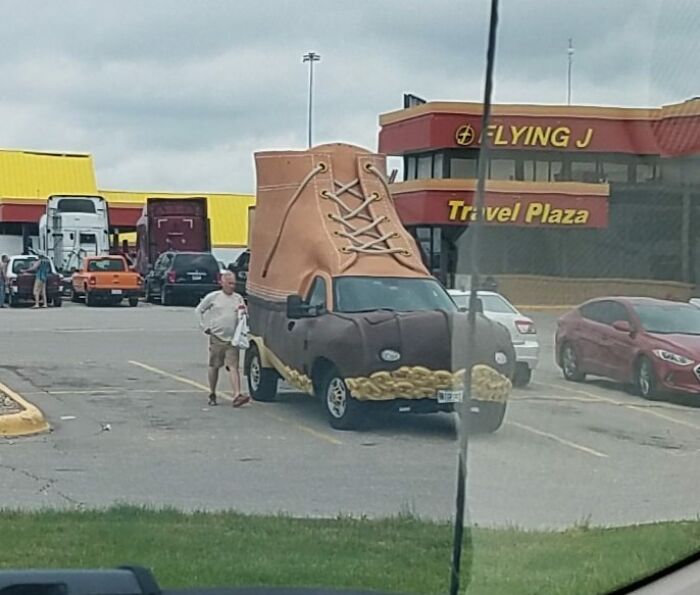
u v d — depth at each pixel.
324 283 13.48
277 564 5.88
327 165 14.72
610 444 3.70
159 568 5.89
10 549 6.41
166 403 14.56
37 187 44.28
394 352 11.23
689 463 3.79
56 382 16.86
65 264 38.97
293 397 14.95
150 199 39.84
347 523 6.92
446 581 5.08
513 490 3.56
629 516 3.70
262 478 9.22
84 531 6.89
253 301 15.17
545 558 3.53
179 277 36.75
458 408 3.59
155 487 8.84
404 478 8.91
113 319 30.52
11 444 11.20
